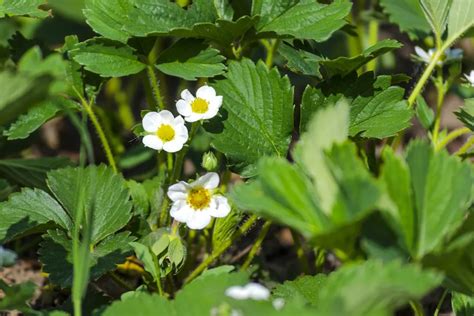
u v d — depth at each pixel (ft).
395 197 1.53
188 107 1.84
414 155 1.57
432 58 1.97
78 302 1.63
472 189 1.62
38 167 1.98
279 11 1.91
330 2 2.01
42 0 1.93
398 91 1.89
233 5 2.00
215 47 2.06
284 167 1.53
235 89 1.89
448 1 1.93
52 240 1.79
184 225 1.84
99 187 1.84
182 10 1.90
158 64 1.91
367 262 1.50
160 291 1.76
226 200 1.79
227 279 1.61
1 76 1.55
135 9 1.88
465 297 1.78
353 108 1.89
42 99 1.58
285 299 1.77
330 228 1.49
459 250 1.52
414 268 1.46
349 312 1.45
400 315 2.04
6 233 1.78
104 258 1.78
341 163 1.50
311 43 2.01
